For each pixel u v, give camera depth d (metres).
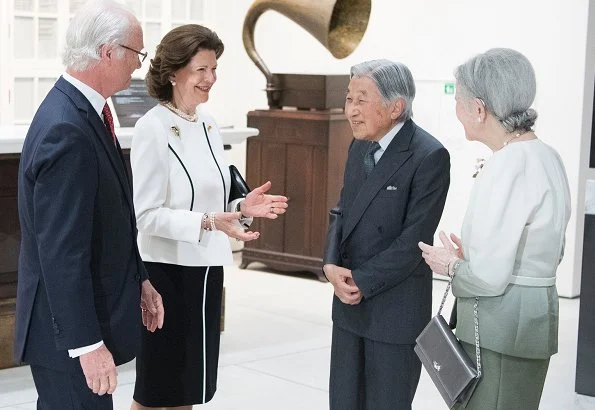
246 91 9.32
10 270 5.43
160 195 3.64
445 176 3.48
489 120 3.07
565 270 7.67
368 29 8.45
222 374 5.54
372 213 3.51
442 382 3.09
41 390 3.02
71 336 2.81
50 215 2.80
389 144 3.53
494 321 3.03
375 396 3.58
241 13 9.29
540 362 3.11
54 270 2.79
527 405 3.12
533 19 7.64
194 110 3.84
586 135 7.58
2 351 5.46
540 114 7.66
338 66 8.72
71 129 2.83
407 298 3.52
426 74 8.16
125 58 2.95
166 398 3.82
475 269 2.98
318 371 5.66
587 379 5.39
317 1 7.26
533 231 2.99
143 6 8.52
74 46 2.92
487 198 2.97
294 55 8.98
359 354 3.63
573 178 7.57
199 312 3.82
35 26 7.86
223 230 3.59
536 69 7.65
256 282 7.93
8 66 7.71
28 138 2.90
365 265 3.49
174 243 3.72
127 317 3.04
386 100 3.45
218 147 3.88
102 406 3.00
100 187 2.92
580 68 7.48
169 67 3.69
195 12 8.98
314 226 8.02
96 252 2.95
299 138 8.01
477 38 7.91
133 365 5.60
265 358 5.88
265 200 3.71
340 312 3.62
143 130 3.66
